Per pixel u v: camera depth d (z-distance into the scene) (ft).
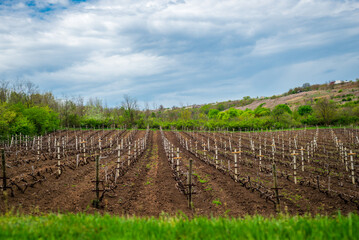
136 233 14.87
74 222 17.67
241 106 441.68
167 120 246.47
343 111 189.16
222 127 203.21
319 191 43.19
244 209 34.14
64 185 43.19
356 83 386.93
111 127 194.59
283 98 406.21
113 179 49.14
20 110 132.36
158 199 37.60
